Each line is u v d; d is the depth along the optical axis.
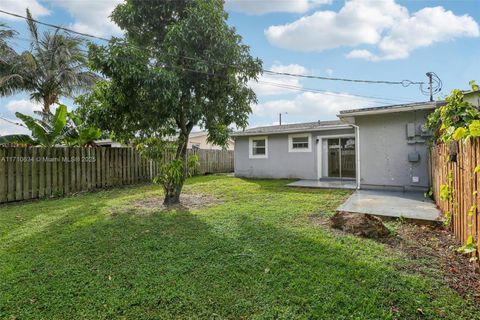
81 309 2.36
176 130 6.67
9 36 13.68
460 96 3.83
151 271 3.02
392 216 4.85
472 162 2.94
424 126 7.41
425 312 2.17
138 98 5.59
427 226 4.49
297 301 2.38
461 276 2.71
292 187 9.34
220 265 3.13
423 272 2.81
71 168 8.79
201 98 6.31
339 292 2.48
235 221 4.82
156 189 9.17
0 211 6.10
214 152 16.50
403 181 8.04
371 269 2.88
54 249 3.70
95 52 5.29
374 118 8.45
